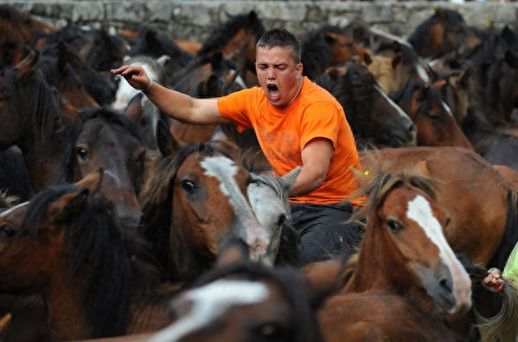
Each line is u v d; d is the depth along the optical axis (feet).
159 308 29.14
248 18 69.10
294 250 32.65
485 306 33.37
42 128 40.19
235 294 16.20
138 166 35.76
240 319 15.93
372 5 97.50
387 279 29.94
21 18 72.18
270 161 36.37
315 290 17.75
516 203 42.78
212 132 49.98
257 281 16.52
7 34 70.59
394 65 67.31
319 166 34.60
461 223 42.14
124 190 34.22
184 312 16.15
